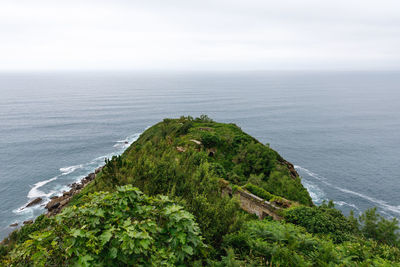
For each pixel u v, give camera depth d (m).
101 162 98.06
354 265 10.22
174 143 40.44
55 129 151.88
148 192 16.75
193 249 8.33
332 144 136.88
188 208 12.77
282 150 125.62
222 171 32.31
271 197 24.64
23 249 6.82
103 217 7.95
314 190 83.75
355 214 70.31
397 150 127.38
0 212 61.28
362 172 99.38
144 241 6.93
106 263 6.86
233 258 9.38
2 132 141.12
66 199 61.84
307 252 11.21
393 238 18.45
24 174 85.00
